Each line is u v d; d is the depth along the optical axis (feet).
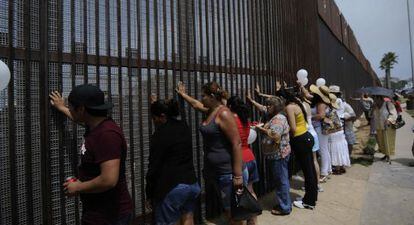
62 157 10.09
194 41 14.90
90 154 7.80
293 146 17.63
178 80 14.10
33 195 9.57
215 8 16.31
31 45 9.48
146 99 12.76
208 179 12.91
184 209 11.08
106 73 11.33
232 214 12.36
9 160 9.09
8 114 9.07
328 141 24.72
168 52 13.67
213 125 12.10
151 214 12.84
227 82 16.92
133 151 12.23
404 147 39.06
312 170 17.72
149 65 12.80
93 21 10.98
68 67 10.32
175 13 14.08
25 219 9.41
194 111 14.89
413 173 25.99
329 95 23.79
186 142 10.88
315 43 32.48
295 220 16.39
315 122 22.76
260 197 19.66
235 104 14.12
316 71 32.17
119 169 7.93
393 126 30.19
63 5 10.21
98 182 7.63
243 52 18.44
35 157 9.61
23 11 9.36
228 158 12.23
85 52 10.67
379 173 26.09
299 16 27.35
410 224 16.20
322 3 36.86
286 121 16.52
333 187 22.17
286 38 23.95
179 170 10.62
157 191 10.71
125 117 12.01
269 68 20.88
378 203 19.19
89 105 7.93
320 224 15.99
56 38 10.03
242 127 14.10
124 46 11.96
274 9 22.18
